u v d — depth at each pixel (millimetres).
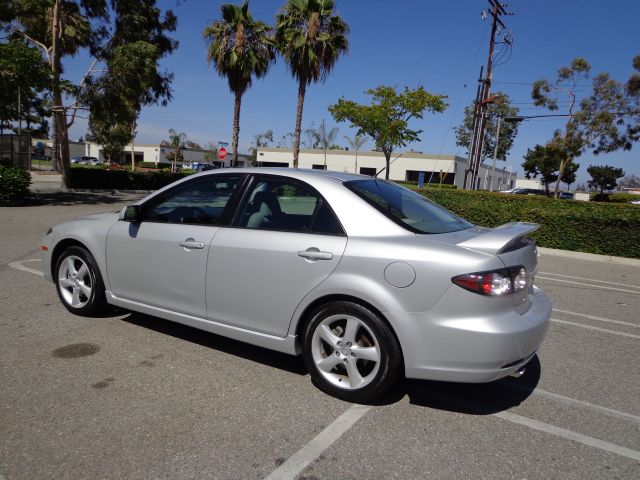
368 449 2811
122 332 4484
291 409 3223
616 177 85625
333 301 3305
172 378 3600
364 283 3146
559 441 3000
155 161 85062
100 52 22234
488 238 3139
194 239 3910
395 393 3557
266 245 3547
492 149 60438
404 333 3049
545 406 3465
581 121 29766
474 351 2920
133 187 24938
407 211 3615
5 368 3631
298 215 3596
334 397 3400
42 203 16469
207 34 23484
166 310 4152
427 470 2637
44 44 21531
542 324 3197
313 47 23281
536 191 46062
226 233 3783
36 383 3416
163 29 25172
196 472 2531
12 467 2510
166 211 4254
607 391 3768
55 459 2588
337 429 3006
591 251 11094
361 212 3395
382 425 3084
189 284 3947
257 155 55000
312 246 3369
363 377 3303
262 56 23938
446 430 3066
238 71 23500
